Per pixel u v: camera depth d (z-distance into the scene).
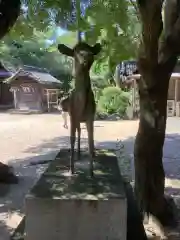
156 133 4.51
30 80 25.97
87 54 2.95
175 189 6.51
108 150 4.78
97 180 3.19
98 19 4.58
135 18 4.97
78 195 2.77
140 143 4.62
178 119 20.72
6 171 6.94
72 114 3.17
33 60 31.52
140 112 4.61
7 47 28.66
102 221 2.71
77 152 4.31
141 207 4.62
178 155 10.06
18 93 26.58
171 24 4.02
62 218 2.72
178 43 4.06
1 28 4.32
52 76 29.83
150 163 4.61
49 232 2.74
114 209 2.69
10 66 29.98
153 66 4.27
